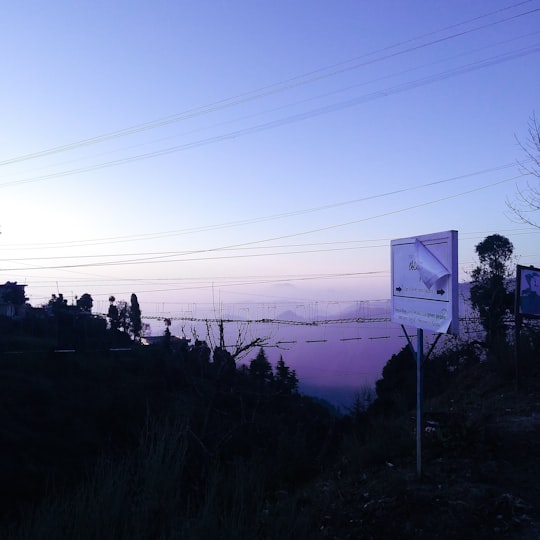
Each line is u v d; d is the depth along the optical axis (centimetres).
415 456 706
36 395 3834
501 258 2195
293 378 3400
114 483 432
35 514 410
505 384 1078
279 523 423
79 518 378
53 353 4906
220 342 1925
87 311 6769
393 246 679
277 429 1202
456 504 516
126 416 3453
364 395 2867
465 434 684
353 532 497
